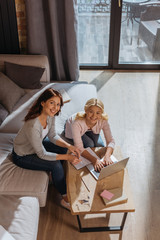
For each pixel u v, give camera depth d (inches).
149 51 189.8
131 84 178.9
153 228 99.7
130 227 99.8
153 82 181.0
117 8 174.2
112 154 103.2
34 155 100.4
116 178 94.1
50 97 89.1
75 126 103.6
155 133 141.9
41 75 149.6
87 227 99.7
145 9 174.9
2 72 153.9
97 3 175.2
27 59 152.3
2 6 158.7
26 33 166.1
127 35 184.1
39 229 99.1
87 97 141.0
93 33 185.6
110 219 102.4
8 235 76.7
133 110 157.2
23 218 83.8
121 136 139.7
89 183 91.9
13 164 102.0
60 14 162.4
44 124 96.7
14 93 137.1
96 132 108.4
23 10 163.2
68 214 104.3
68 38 165.5
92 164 98.3
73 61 172.1
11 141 112.6
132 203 86.9
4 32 166.9
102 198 87.4
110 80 182.7
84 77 186.4
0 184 94.3
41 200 94.7
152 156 128.8
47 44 169.8
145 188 114.1
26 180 95.8
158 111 156.7
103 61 194.7
